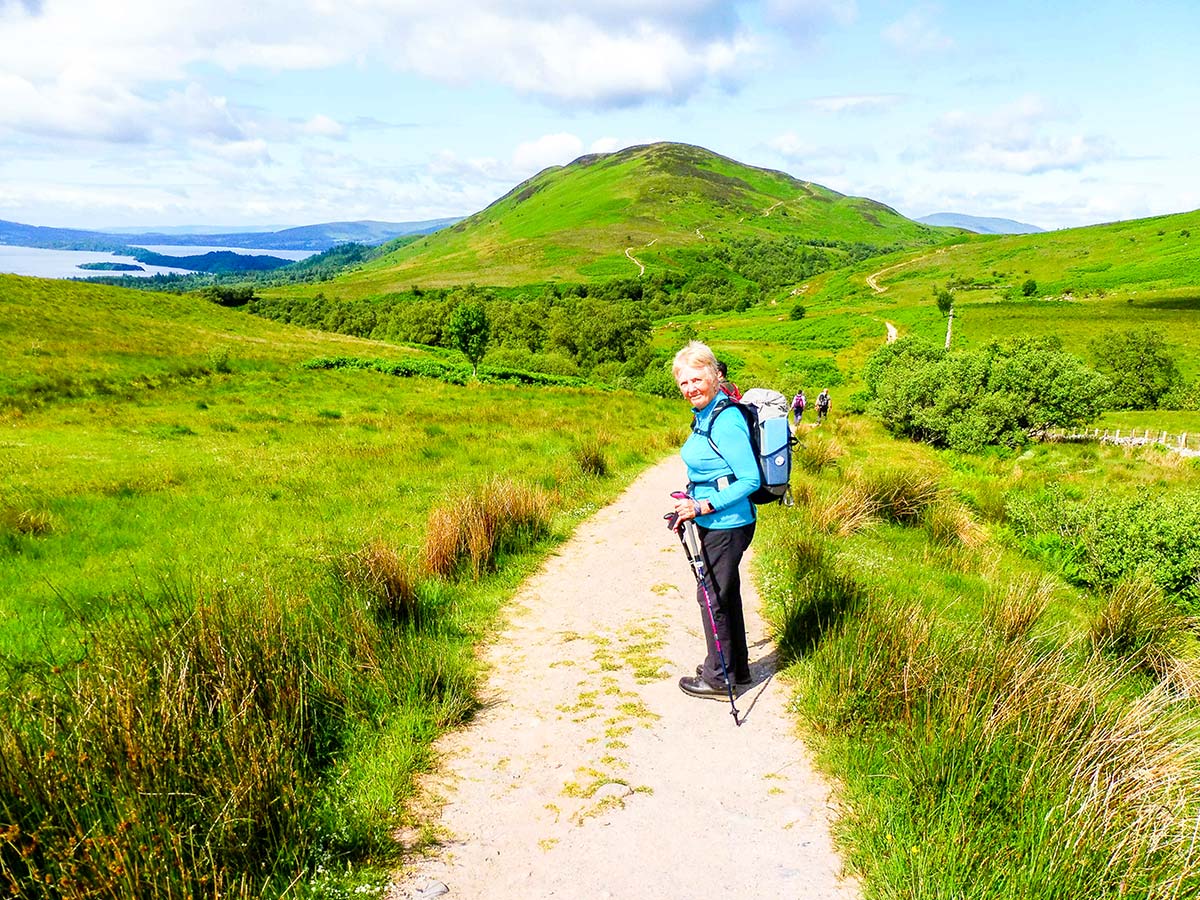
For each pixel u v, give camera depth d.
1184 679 5.35
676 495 4.29
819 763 3.68
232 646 3.98
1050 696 3.82
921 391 31.86
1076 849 2.69
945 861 2.75
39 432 16.55
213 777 3.00
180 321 48.28
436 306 104.19
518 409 25.89
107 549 7.74
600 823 3.25
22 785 2.78
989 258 192.25
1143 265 154.50
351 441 16.47
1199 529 9.22
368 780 3.44
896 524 10.71
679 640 5.54
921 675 4.05
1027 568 10.00
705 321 157.75
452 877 2.89
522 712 4.34
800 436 20.53
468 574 6.83
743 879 2.88
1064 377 31.56
